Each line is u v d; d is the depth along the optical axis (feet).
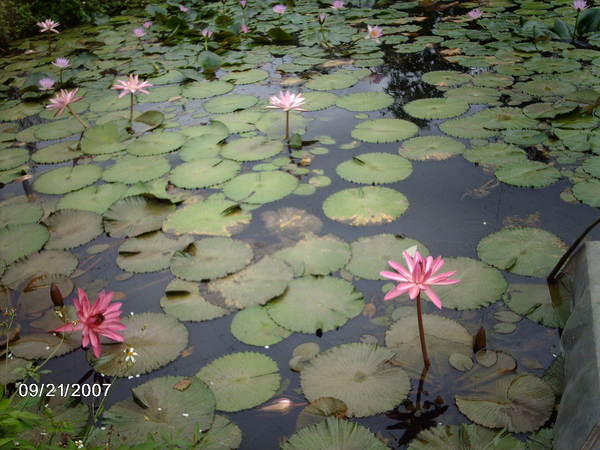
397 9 21.86
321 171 10.12
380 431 5.35
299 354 6.31
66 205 9.55
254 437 5.39
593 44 16.10
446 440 5.14
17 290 7.64
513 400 5.55
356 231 8.34
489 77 13.98
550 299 6.79
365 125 11.76
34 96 14.85
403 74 14.74
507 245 7.70
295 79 14.90
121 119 12.96
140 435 5.34
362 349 6.25
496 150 10.36
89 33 21.62
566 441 4.81
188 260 7.80
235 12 22.34
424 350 5.91
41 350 6.63
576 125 11.07
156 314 6.98
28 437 5.41
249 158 10.58
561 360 5.97
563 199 8.82
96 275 7.85
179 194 9.61
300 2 24.21
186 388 5.89
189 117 12.87
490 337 6.33
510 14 19.69
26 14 21.74
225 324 6.82
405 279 5.54
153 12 22.12
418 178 9.63
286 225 8.59
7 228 8.95
